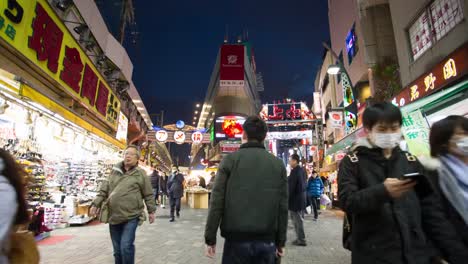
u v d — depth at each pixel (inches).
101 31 491.2
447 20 314.2
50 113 263.9
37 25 255.6
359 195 59.0
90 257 193.3
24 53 240.2
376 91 517.0
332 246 233.3
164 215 460.1
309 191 410.9
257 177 88.4
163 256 200.7
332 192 622.8
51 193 321.1
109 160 493.7
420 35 366.6
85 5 414.0
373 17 583.2
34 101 221.6
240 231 82.5
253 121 98.4
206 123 2329.0
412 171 65.4
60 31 296.4
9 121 254.7
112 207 139.1
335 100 914.1
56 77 297.0
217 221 86.0
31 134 286.5
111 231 142.5
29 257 56.9
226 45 1577.3
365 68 595.2
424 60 352.5
